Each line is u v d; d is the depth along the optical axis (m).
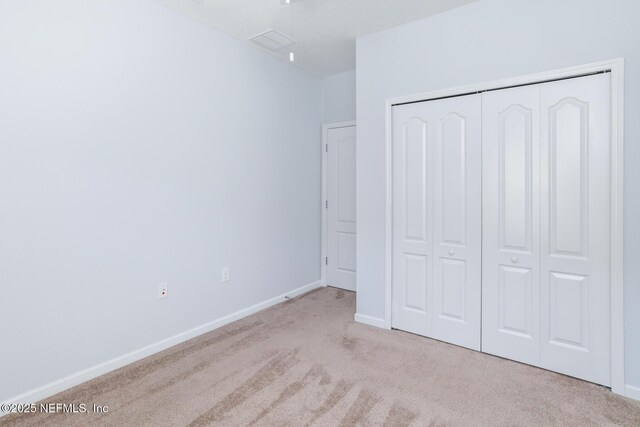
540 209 2.27
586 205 2.12
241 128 3.15
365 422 1.75
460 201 2.58
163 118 2.53
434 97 2.65
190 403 1.91
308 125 3.97
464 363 2.36
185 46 2.67
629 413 1.84
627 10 1.97
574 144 2.15
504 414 1.82
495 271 2.45
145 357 2.44
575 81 2.14
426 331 2.77
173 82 2.59
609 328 2.06
